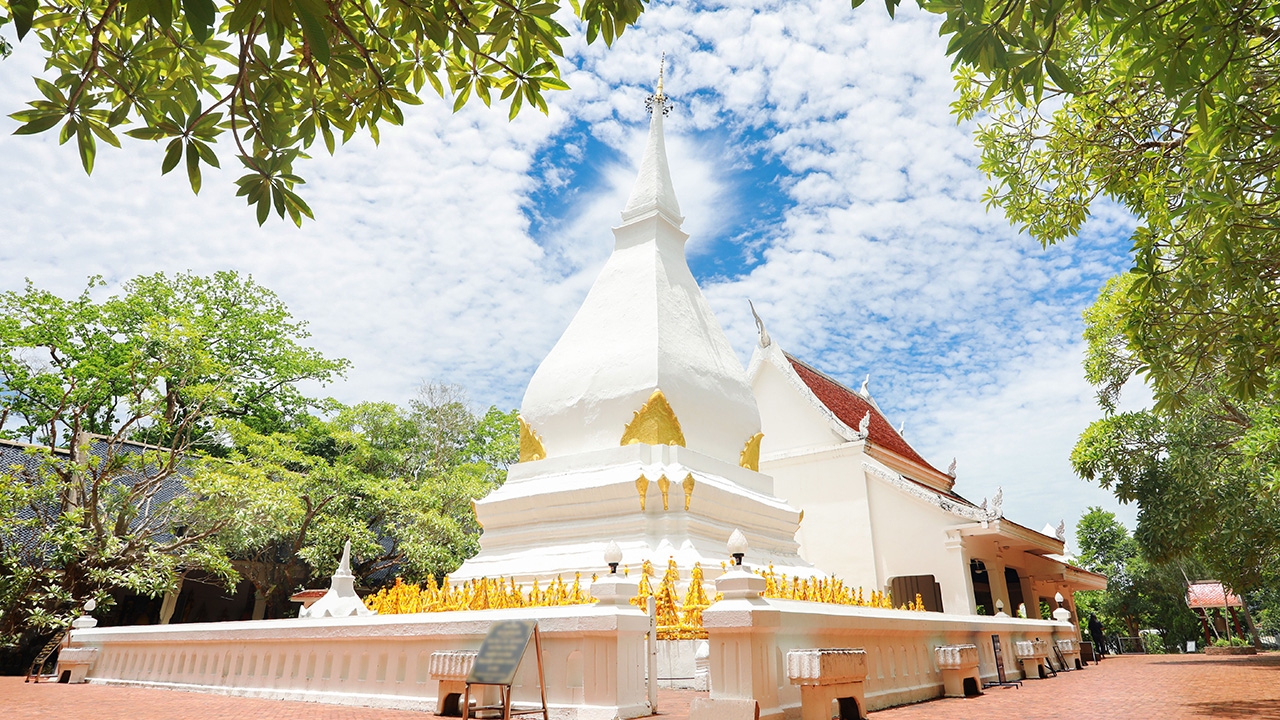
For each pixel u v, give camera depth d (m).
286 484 25.06
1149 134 11.80
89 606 17.97
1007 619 15.27
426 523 28.09
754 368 27.91
